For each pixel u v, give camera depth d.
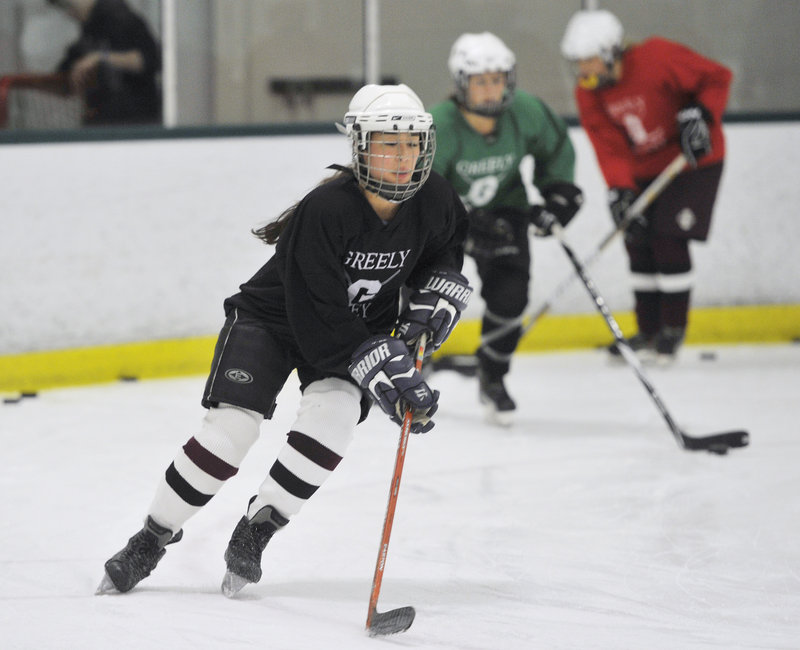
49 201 22.03
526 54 27.56
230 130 23.42
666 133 22.39
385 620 10.00
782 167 26.98
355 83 26.53
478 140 18.03
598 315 26.19
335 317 10.36
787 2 28.39
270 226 11.05
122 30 24.66
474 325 25.17
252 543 10.97
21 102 24.36
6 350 21.88
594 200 26.08
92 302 22.55
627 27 27.92
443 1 26.77
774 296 27.28
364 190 10.34
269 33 25.80
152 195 22.89
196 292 23.44
